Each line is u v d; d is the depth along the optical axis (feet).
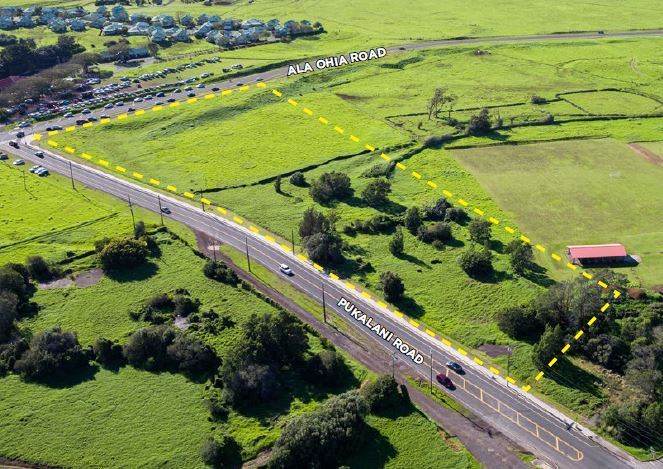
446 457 374.43
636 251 570.46
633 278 528.63
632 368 423.23
